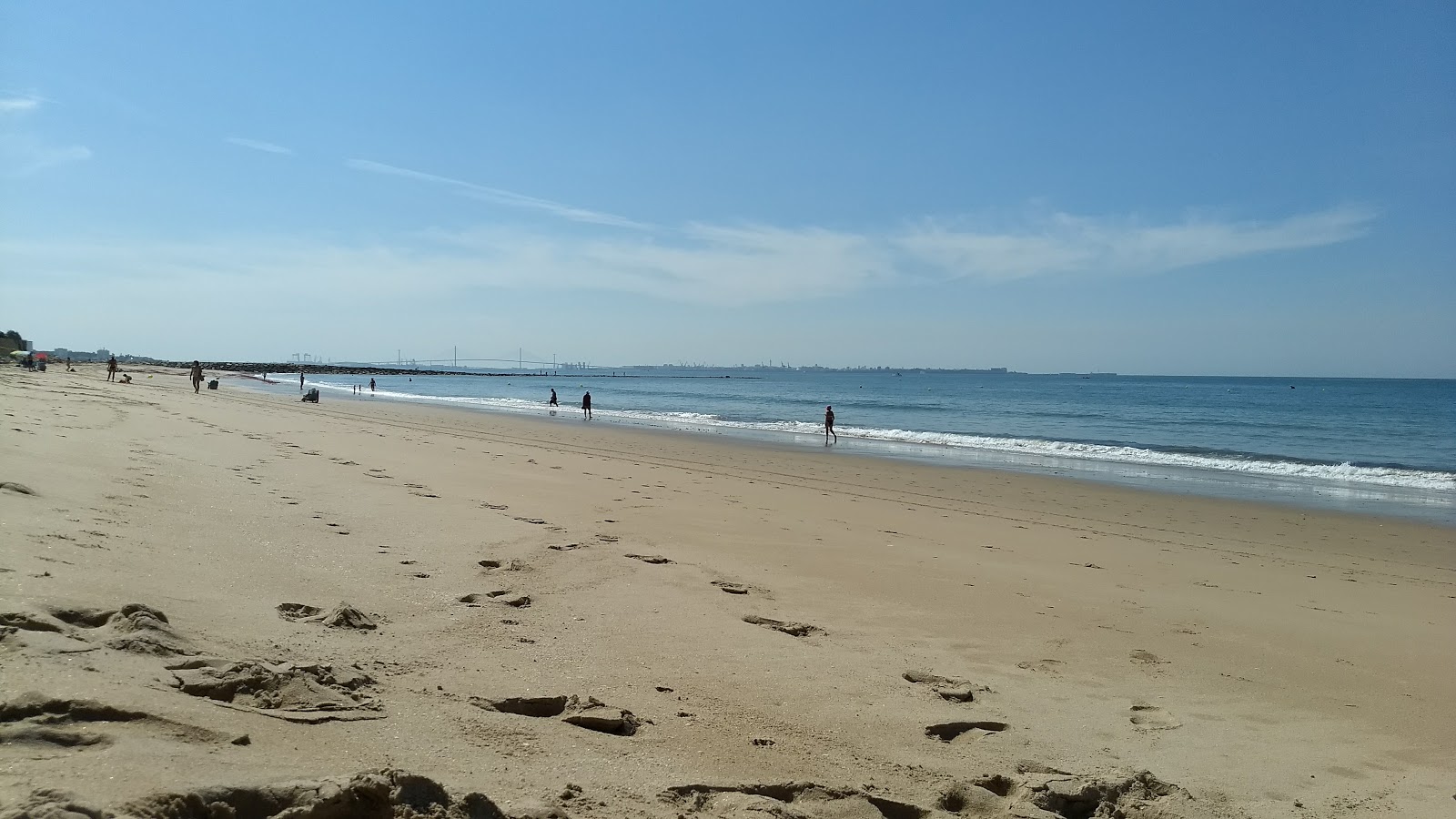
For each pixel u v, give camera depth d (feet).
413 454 54.95
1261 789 13.80
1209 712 17.35
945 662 19.19
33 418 47.62
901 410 195.93
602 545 28.76
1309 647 22.63
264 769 9.00
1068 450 90.89
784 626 20.75
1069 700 17.44
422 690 13.25
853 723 14.76
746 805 10.68
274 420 76.79
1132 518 46.21
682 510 38.96
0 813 6.80
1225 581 31.07
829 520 39.52
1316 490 61.00
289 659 13.37
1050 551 34.91
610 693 14.61
